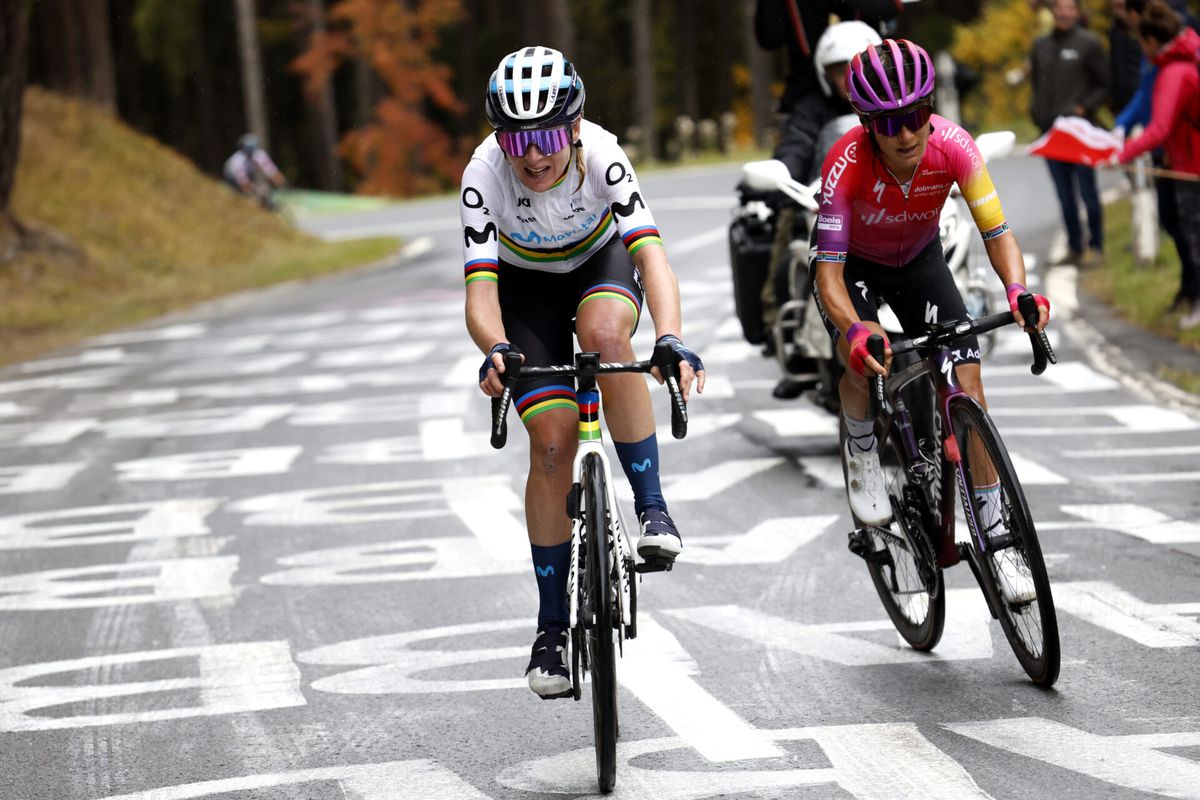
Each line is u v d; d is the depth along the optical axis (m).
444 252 77.88
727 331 42.31
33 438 33.81
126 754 14.54
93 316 60.75
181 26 195.75
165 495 26.83
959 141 15.66
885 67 14.98
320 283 68.75
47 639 18.64
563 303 15.14
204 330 53.47
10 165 68.38
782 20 26.80
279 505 25.50
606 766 12.82
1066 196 46.44
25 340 54.50
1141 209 41.84
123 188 84.88
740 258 27.69
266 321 54.62
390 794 13.21
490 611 18.81
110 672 17.17
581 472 13.72
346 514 24.56
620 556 13.45
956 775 12.80
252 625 18.73
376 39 179.38
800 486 24.61
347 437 31.41
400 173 181.25
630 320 14.51
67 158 84.56
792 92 27.30
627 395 14.16
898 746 13.57
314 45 184.00
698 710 14.86
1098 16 92.75
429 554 21.73
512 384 13.13
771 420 30.25
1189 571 18.58
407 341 46.44
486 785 13.30
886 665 15.97
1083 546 19.92
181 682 16.67
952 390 15.54
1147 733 13.51
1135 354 33.41
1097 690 14.73
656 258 14.16
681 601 18.72
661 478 25.66
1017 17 109.38
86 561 22.47
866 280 16.97
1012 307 14.63
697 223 74.69
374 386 38.06
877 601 18.42
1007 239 15.58
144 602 20.05
